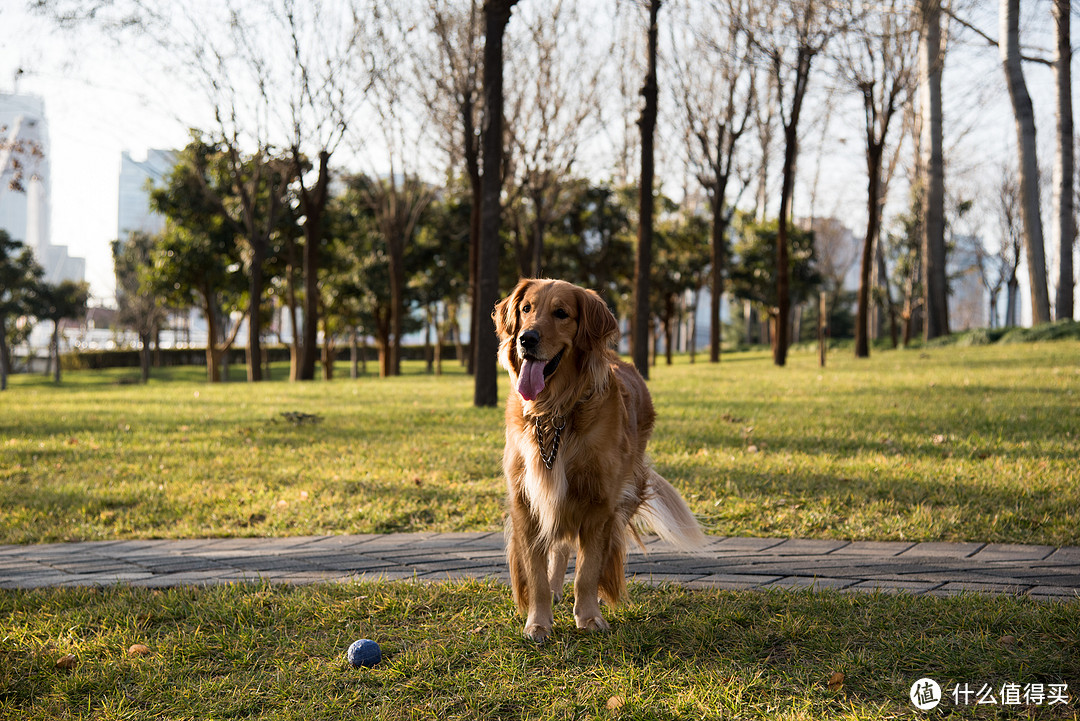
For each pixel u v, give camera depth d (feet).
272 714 10.16
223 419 42.45
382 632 12.78
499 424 36.91
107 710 10.32
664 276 133.49
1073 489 19.97
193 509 22.39
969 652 10.82
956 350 77.66
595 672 11.16
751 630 12.09
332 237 121.80
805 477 22.98
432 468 26.55
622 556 13.67
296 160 92.38
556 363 12.84
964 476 22.12
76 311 177.58
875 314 202.39
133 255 185.06
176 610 13.88
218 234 116.98
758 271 138.21
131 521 21.39
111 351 222.07
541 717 9.87
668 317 138.10
